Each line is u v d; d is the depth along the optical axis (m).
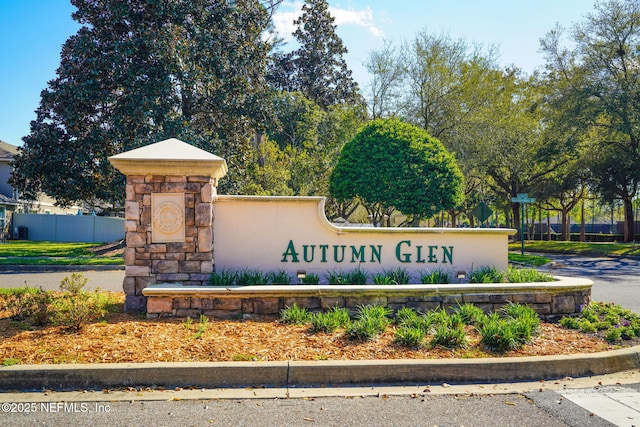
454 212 40.53
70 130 20.80
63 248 24.67
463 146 30.12
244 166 23.38
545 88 33.31
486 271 8.87
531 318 6.79
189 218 7.69
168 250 7.66
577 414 4.44
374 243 8.88
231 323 6.66
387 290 7.29
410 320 6.55
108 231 34.56
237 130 22.72
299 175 27.31
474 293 7.50
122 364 5.08
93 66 20.09
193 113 22.50
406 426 4.14
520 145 31.86
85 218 34.50
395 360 5.36
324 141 32.41
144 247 7.64
